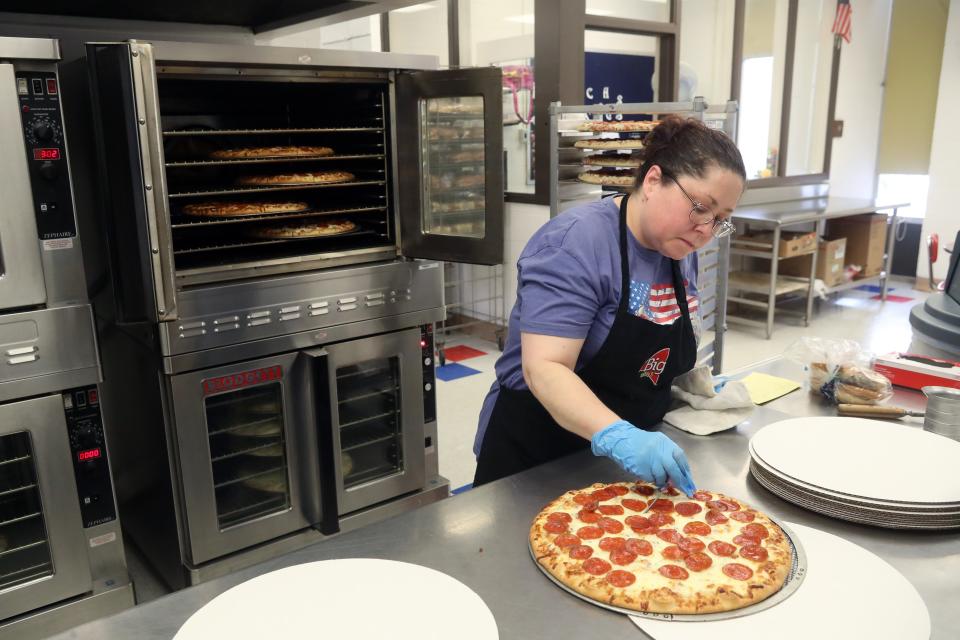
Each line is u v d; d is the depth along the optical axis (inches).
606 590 34.7
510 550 39.8
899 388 63.7
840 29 234.8
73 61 75.4
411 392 92.1
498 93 74.7
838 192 264.7
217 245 84.0
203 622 32.6
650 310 51.9
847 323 208.4
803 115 245.6
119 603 74.2
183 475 74.7
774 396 61.9
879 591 34.9
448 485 98.3
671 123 47.4
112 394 87.0
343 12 94.7
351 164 97.1
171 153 92.8
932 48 245.8
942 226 239.6
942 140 233.6
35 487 67.9
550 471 49.6
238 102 98.0
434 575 36.0
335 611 33.3
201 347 73.0
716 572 36.1
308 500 85.9
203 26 100.9
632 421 56.5
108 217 67.9
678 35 187.2
